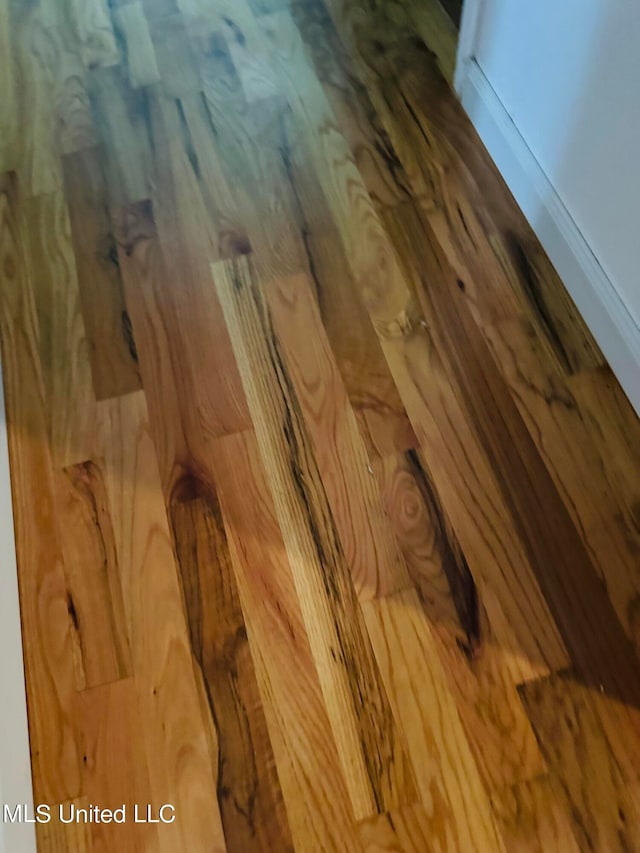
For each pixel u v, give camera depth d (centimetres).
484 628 102
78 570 109
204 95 155
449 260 132
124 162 147
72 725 99
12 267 136
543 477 112
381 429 117
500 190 138
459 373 121
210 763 96
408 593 105
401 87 153
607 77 100
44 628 105
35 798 95
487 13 129
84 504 114
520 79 126
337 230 136
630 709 96
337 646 102
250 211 139
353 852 90
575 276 123
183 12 169
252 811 93
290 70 157
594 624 101
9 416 121
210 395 122
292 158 145
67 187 145
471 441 115
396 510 111
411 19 162
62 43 166
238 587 107
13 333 129
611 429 115
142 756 97
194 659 102
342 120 149
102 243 138
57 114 155
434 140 145
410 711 98
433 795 93
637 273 107
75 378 124
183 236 138
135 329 128
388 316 127
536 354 122
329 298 129
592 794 92
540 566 105
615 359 117
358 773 94
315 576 107
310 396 121
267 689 100
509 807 92
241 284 132
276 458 116
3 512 111
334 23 163
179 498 113
